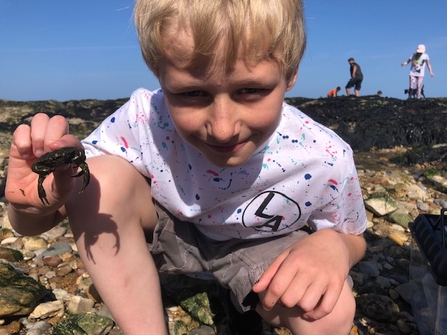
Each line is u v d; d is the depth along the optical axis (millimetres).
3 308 522
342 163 466
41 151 369
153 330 444
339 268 410
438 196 1138
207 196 478
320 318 409
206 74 340
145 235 514
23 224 437
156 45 351
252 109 364
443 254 467
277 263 418
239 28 325
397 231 867
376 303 586
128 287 440
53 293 598
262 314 465
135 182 475
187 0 331
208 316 566
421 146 1674
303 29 386
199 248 522
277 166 460
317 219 508
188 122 373
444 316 478
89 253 437
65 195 376
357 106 2189
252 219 485
